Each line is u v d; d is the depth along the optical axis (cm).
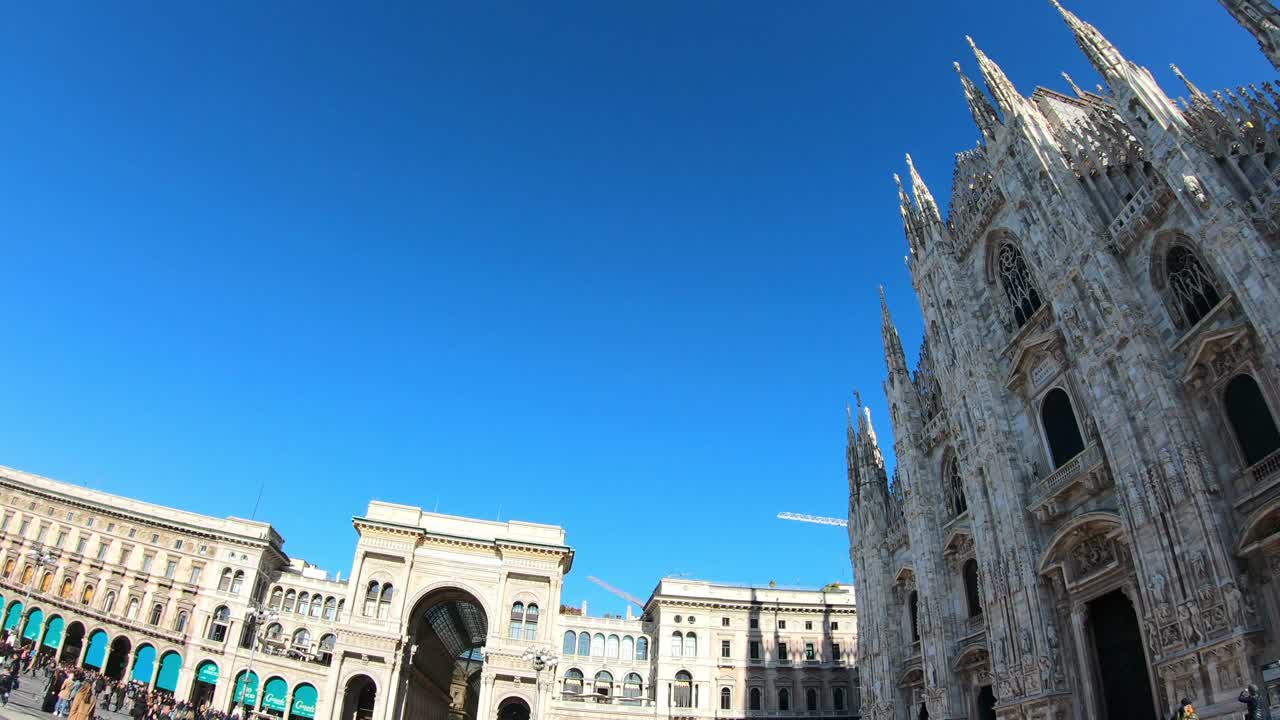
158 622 9494
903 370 5406
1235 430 2681
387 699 7644
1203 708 2541
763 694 9088
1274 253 2528
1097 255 3288
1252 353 2625
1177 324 2989
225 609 9725
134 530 9875
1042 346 3722
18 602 9194
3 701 4303
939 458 4794
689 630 9381
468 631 11600
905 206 5450
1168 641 2712
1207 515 2619
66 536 9675
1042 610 3469
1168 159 2962
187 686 9181
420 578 8244
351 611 7950
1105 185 3506
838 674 9194
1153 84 3108
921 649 4528
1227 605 2498
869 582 5497
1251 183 2738
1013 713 3525
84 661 9131
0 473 9762
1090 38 3434
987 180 4459
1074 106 4541
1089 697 3203
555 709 8644
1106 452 3112
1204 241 2755
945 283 4672
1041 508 3572
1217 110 2945
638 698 9269
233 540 10025
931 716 4297
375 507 8550
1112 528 3133
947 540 4462
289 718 9325
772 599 9606
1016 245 4184
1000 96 4244
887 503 5612
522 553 8425
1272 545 2441
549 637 8125
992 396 4056
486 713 7712
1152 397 2916
